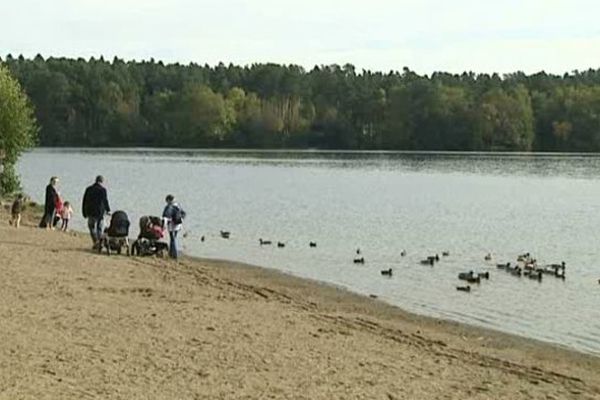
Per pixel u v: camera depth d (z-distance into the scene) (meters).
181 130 184.38
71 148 182.00
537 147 181.38
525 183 104.19
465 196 84.69
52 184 42.12
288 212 65.94
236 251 42.72
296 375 16.92
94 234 34.22
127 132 185.75
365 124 190.50
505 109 176.00
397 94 184.62
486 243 49.62
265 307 25.14
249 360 17.81
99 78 189.12
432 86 183.38
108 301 23.34
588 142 177.88
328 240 48.78
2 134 58.59
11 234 37.94
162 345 18.47
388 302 29.78
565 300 31.59
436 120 178.00
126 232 34.25
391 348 20.69
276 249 44.03
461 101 178.50
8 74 63.09
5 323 19.27
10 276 26.09
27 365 15.83
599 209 72.81
